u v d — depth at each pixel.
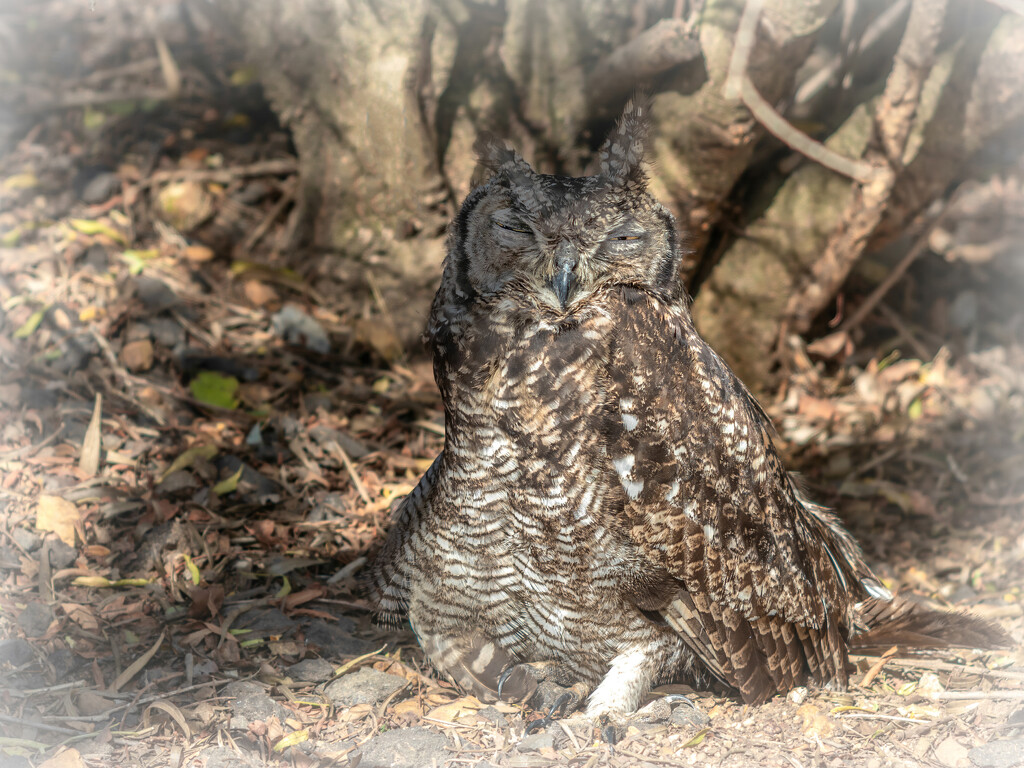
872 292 12.49
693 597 6.24
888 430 10.93
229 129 12.81
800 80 12.19
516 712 6.41
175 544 7.80
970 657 7.29
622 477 5.89
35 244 10.66
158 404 9.26
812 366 11.72
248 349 10.25
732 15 9.12
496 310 5.98
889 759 5.79
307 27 10.06
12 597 7.06
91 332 9.67
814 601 6.78
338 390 10.12
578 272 5.79
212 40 13.77
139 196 11.62
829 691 6.84
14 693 6.17
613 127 6.23
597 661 6.52
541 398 5.84
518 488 5.96
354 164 10.60
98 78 13.26
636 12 10.15
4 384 9.00
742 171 10.19
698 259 11.07
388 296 10.89
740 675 6.45
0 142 12.12
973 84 9.70
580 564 6.07
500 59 10.30
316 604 7.54
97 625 6.91
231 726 5.96
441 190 10.42
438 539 6.37
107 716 6.02
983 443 10.69
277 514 8.43
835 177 10.45
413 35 9.69
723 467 6.22
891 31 10.38
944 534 9.38
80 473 8.30
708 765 5.71
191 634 6.90
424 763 5.71
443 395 6.21
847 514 9.69
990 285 12.78
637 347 5.90
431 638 6.73
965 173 11.46
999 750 5.79
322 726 6.11
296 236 11.38
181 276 10.81
